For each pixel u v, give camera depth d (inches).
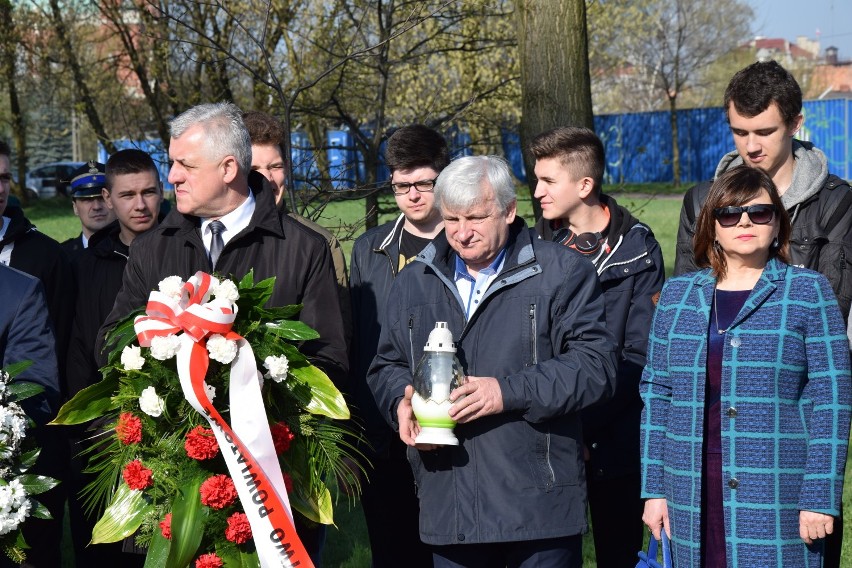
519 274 128.9
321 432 126.4
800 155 148.6
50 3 553.3
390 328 137.5
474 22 365.1
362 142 298.0
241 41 418.9
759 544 120.3
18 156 1118.4
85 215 211.5
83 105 548.1
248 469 116.7
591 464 150.3
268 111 346.0
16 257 170.4
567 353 127.8
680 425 125.7
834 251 143.5
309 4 383.9
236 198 135.8
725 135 1362.0
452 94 393.4
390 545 161.8
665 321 130.3
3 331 138.7
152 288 136.3
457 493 127.1
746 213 122.5
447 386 123.2
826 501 118.3
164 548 118.4
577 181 152.4
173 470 119.9
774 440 120.9
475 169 127.1
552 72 259.4
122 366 122.6
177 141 132.9
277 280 134.7
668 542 129.5
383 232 166.2
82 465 164.2
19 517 123.3
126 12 485.1
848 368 121.6
